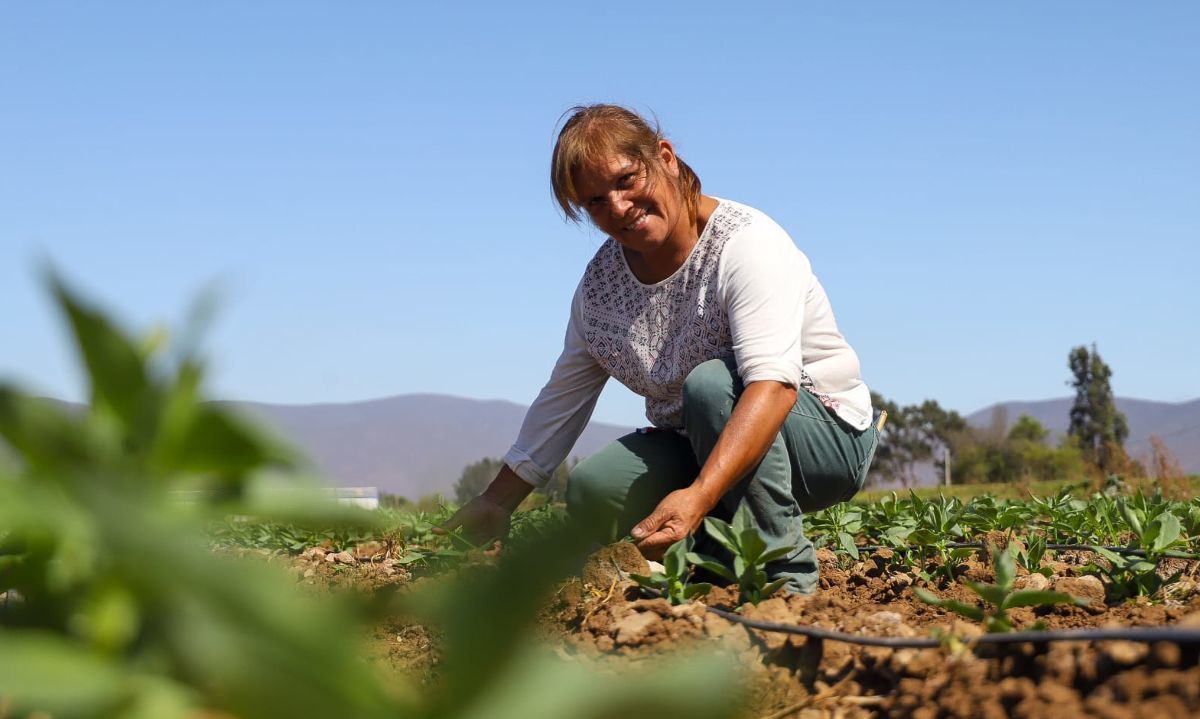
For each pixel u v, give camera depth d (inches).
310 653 25.6
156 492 25.3
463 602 27.0
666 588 111.6
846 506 217.2
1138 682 61.3
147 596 27.9
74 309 24.6
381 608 28.0
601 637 97.3
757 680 78.5
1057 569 150.6
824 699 77.0
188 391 25.8
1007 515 171.8
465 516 149.0
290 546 205.5
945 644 76.2
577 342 150.6
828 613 101.8
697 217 133.6
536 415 153.8
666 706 26.0
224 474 26.3
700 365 129.4
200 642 25.8
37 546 30.7
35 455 25.9
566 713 27.1
